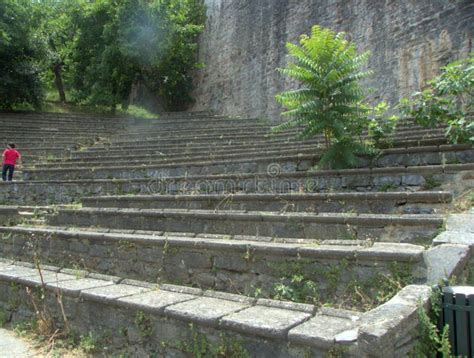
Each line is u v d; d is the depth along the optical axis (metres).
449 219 4.32
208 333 3.30
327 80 7.81
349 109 7.86
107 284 4.62
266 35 21.66
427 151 7.46
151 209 7.15
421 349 2.79
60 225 7.83
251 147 12.41
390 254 3.72
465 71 7.60
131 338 3.78
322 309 3.41
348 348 2.62
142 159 12.95
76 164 13.12
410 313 2.77
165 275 5.17
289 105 8.42
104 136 19.14
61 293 4.41
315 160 8.51
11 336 4.59
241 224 5.57
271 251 4.38
